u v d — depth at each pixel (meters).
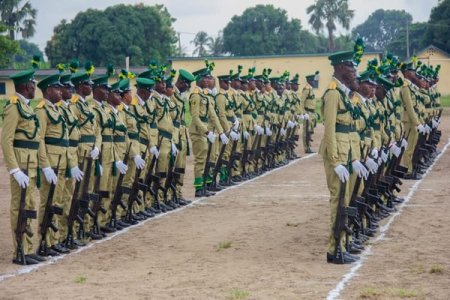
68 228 12.08
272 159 22.64
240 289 9.33
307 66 54.47
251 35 74.69
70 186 12.41
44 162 11.42
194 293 9.19
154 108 15.23
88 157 12.45
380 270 10.30
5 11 79.44
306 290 9.25
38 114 11.69
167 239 12.81
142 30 60.88
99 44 59.50
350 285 9.48
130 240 12.84
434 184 18.38
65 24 61.22
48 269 10.77
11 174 10.95
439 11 72.94
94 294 9.24
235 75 20.14
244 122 20.45
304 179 20.05
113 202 13.73
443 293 9.03
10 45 54.31
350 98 11.59
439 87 66.00
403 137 15.90
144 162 14.55
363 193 12.49
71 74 12.55
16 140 11.18
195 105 17.39
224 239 12.70
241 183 19.67
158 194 15.69
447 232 12.81
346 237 11.12
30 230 11.21
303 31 76.81
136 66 58.19
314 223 13.89
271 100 22.61
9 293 9.45
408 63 19.86
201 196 17.47
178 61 53.88
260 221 14.20
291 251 11.73
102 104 13.58
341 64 11.10
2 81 52.72
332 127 10.83
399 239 12.35
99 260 11.31
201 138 17.42
